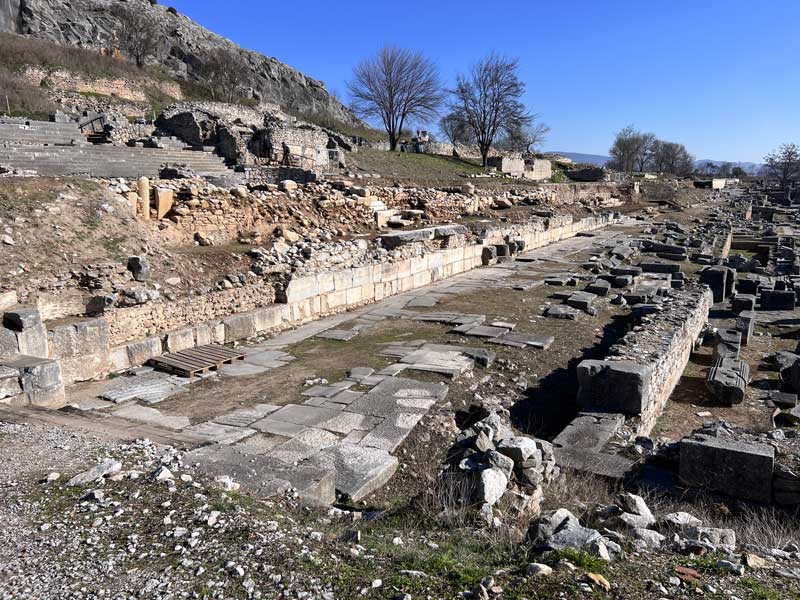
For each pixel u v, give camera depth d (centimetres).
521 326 1228
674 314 1166
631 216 3597
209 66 5397
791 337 1379
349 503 540
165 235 1231
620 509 473
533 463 538
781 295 1630
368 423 722
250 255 1249
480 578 348
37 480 470
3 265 890
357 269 1398
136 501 437
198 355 967
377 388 841
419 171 3725
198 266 1160
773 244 2902
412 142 5412
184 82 5122
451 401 826
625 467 629
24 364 722
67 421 654
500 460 518
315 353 1039
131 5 6394
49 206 1041
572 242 2591
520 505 492
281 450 641
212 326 1048
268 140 2766
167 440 617
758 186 7362
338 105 7812
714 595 330
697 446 591
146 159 2136
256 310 1144
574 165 6844
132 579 339
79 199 1098
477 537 429
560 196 3584
